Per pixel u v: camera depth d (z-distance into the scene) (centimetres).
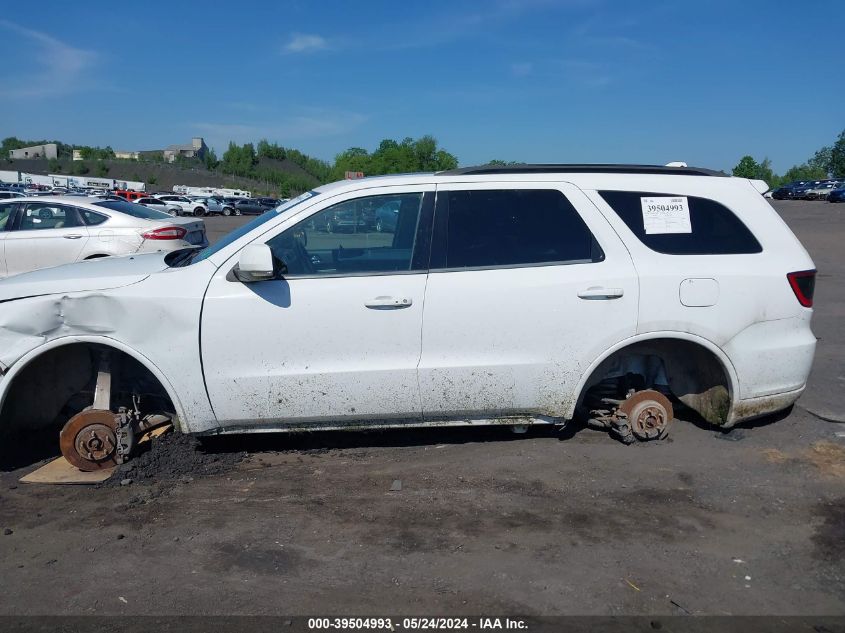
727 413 481
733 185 481
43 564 362
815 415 546
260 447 503
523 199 462
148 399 493
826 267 1495
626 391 501
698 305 457
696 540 379
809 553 367
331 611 322
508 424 469
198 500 428
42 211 1060
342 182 481
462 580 345
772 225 479
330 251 450
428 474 459
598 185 466
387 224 453
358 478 455
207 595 335
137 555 370
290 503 423
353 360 445
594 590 336
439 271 447
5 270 1041
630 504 418
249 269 416
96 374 480
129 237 1041
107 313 435
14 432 493
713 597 331
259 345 439
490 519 402
